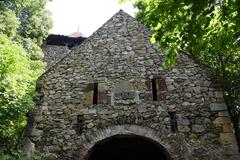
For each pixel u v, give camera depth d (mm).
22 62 7566
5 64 6961
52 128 8008
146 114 7938
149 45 9234
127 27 9758
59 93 8609
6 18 12844
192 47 5812
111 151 10719
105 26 9867
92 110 8180
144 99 8203
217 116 7711
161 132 7625
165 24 5336
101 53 9258
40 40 15719
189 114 7832
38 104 8430
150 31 9555
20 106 6891
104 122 7945
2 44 7645
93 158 10820
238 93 10797
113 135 7715
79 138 7789
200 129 7570
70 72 8977
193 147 7336
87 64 9078
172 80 8445
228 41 5574
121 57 9094
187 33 5277
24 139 7805
